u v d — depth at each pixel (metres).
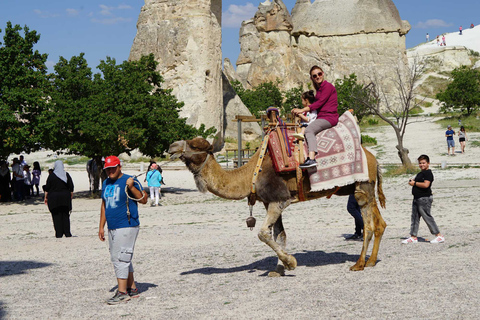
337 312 6.04
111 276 9.05
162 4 64.12
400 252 9.84
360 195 8.62
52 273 9.52
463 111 77.69
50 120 26.72
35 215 22.06
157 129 30.95
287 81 100.12
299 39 108.56
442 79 113.50
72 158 60.16
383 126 70.06
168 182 37.09
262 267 9.12
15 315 6.66
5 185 28.14
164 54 62.88
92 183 31.91
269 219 8.17
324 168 8.23
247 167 8.41
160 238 13.73
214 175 8.20
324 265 9.02
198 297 7.14
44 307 7.02
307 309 6.22
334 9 109.88
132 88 30.53
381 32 107.56
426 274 7.73
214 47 63.41
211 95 62.38
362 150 8.59
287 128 8.53
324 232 13.52
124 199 7.18
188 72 61.56
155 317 6.25
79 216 21.30
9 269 10.09
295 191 8.29
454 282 7.14
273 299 6.79
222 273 8.78
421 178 10.77
